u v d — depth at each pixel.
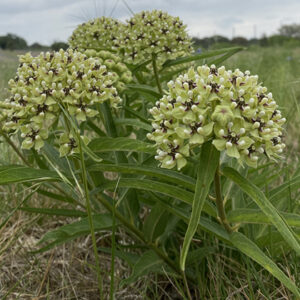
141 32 0.44
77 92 0.28
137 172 0.26
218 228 0.28
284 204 0.34
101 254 0.40
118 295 0.35
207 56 0.43
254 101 0.22
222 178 0.35
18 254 0.39
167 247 0.38
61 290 0.35
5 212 0.43
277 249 0.31
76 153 0.28
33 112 0.27
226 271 0.33
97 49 0.46
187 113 0.22
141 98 0.49
